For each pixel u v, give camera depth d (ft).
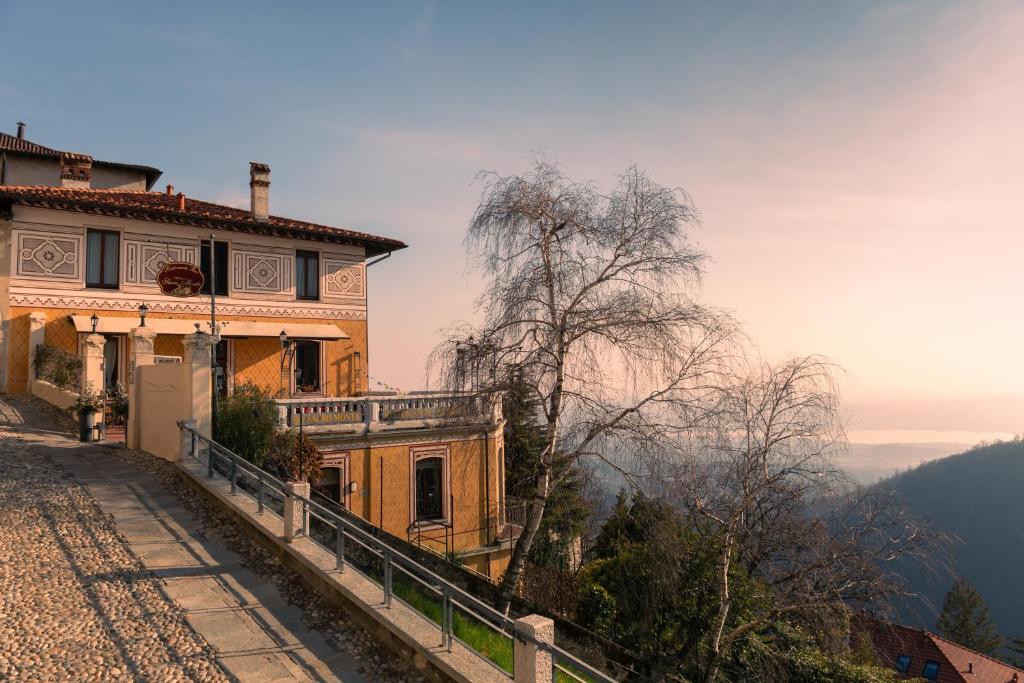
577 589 56.65
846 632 45.34
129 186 110.11
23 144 106.93
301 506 34.47
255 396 51.42
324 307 85.56
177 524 37.14
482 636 32.94
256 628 27.40
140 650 24.62
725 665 49.34
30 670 22.44
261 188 82.99
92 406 55.06
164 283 74.13
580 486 45.98
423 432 64.95
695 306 44.62
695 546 49.44
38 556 31.50
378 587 29.96
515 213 45.70
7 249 67.62
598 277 45.60
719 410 42.75
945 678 111.65
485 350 44.34
